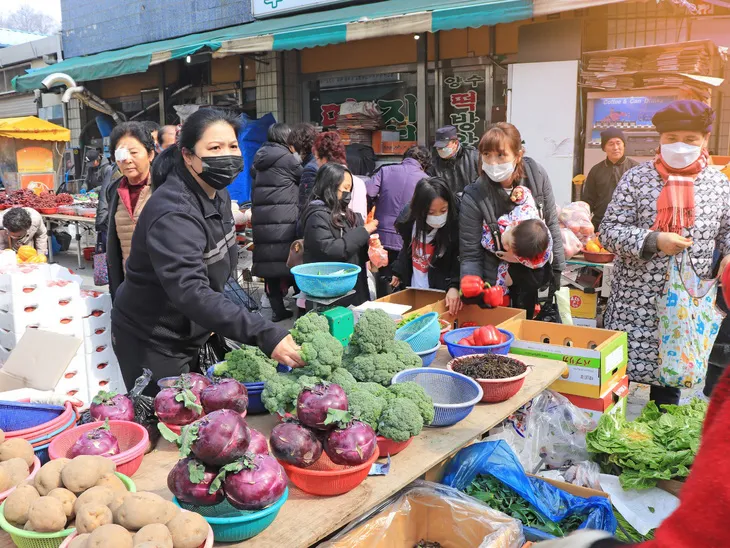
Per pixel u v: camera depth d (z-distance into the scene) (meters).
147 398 2.11
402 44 8.73
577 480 2.57
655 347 3.34
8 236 6.35
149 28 11.97
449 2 7.12
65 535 1.45
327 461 1.85
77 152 14.05
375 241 4.15
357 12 8.18
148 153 3.45
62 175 13.24
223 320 2.14
